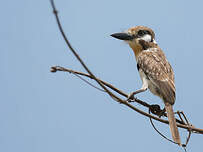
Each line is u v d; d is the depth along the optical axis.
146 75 10.66
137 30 11.45
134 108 7.90
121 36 11.43
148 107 9.62
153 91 10.52
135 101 9.52
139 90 10.34
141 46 11.43
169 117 8.91
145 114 8.04
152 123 9.30
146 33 11.53
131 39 11.44
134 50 11.60
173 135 8.37
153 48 11.46
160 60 10.91
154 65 10.66
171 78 10.51
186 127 8.59
